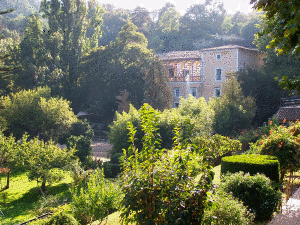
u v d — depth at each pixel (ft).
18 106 102.99
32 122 101.86
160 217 17.79
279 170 30.55
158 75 136.05
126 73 151.23
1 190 66.44
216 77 132.98
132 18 251.80
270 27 22.35
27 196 62.54
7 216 51.83
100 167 81.30
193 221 18.48
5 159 64.75
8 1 304.71
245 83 118.21
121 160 19.90
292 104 96.84
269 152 33.94
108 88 158.51
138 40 164.25
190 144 19.03
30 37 151.33
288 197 30.86
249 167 29.22
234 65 127.44
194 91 139.74
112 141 88.17
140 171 19.06
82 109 175.52
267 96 111.86
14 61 146.41
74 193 27.66
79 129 112.47
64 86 155.02
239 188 25.80
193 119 82.48
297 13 18.72
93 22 175.83
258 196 25.30
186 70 146.82
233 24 241.35
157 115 19.98
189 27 227.61
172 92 140.05
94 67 153.07
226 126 93.61
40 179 66.03
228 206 20.65
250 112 100.01
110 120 168.35
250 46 165.27
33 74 141.59
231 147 41.09
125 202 18.24
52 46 156.25
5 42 180.04
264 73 119.85
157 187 17.94
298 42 20.45
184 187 18.30
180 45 211.82
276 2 20.26
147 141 18.85
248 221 22.03
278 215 25.82
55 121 104.12
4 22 250.57
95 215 25.02
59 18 160.15
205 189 18.45
